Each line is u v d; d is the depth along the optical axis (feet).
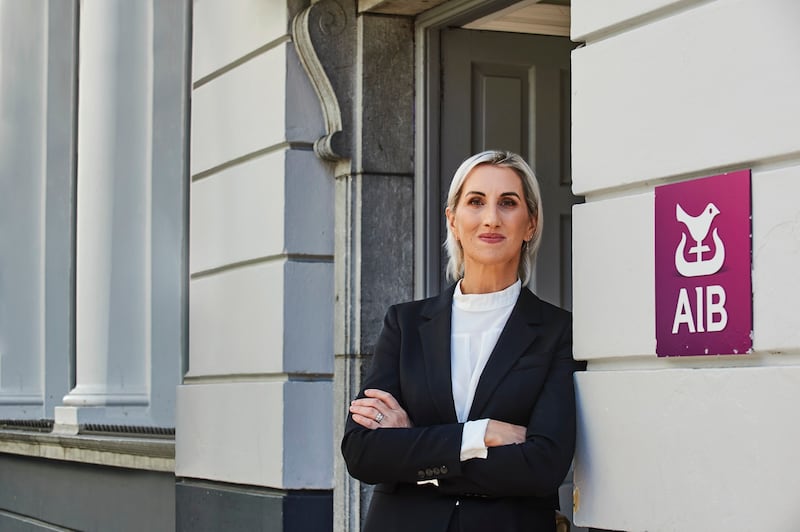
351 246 19.83
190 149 24.39
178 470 23.21
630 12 13.43
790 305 11.59
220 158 22.33
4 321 33.30
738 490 11.92
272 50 20.77
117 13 27.99
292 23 20.38
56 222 31.19
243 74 21.71
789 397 11.49
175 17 25.91
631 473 13.08
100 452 26.25
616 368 13.48
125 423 26.58
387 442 13.39
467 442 13.10
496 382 13.62
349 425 13.85
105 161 27.86
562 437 13.34
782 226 11.71
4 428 32.22
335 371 20.16
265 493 20.48
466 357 13.91
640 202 13.23
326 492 20.24
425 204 19.80
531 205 14.24
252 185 21.24
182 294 24.76
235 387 21.44
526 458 13.04
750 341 11.91
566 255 20.01
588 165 13.91
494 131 20.04
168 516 24.02
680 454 12.53
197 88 23.32
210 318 22.50
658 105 13.07
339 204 20.21
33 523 30.17
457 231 14.34
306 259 20.34
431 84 19.83
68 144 31.30
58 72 31.53
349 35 20.06
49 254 31.22
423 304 14.52
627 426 13.15
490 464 13.05
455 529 13.26
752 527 11.76
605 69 13.74
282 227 20.22
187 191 24.85
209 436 22.22
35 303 32.86
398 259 19.86
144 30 27.86
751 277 11.96
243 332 21.38
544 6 20.30
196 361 22.95
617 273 13.44
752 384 11.84
